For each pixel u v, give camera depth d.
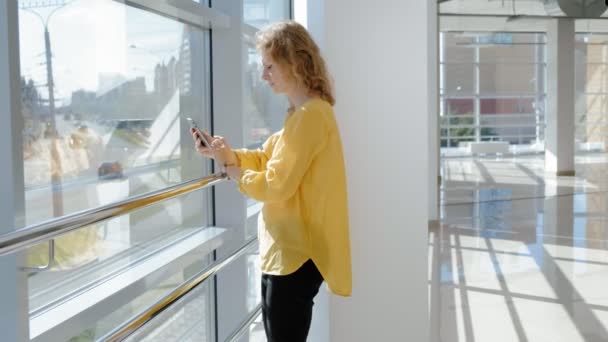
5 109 1.50
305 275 2.01
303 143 1.91
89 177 2.02
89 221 1.32
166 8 2.30
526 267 6.23
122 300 2.03
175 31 2.57
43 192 1.80
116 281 2.11
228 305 3.05
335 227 2.00
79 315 1.80
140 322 1.53
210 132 2.92
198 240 2.67
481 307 4.92
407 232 3.04
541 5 13.52
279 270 1.99
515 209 10.16
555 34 14.73
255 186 1.92
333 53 2.93
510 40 17.56
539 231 8.23
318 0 2.93
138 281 2.12
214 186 2.96
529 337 4.23
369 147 2.99
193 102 2.77
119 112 2.19
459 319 4.62
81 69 1.97
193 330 2.84
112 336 1.43
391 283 3.05
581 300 5.08
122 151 2.22
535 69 17.89
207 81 2.90
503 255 6.80
